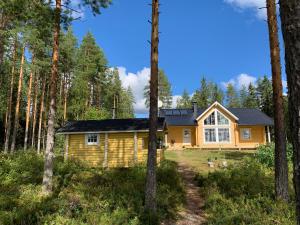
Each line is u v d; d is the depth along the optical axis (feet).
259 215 29.68
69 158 70.69
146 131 69.82
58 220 26.91
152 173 34.09
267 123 121.39
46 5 41.29
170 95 240.32
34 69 86.38
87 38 144.77
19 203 33.14
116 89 197.26
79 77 123.34
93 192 38.40
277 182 34.88
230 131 122.31
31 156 64.69
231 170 53.36
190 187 47.55
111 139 71.26
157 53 36.65
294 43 9.24
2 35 63.98
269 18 36.78
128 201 34.63
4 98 112.78
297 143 9.10
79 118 130.52
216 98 292.81
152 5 37.19
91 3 42.14
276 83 36.14
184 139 124.88
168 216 32.76
